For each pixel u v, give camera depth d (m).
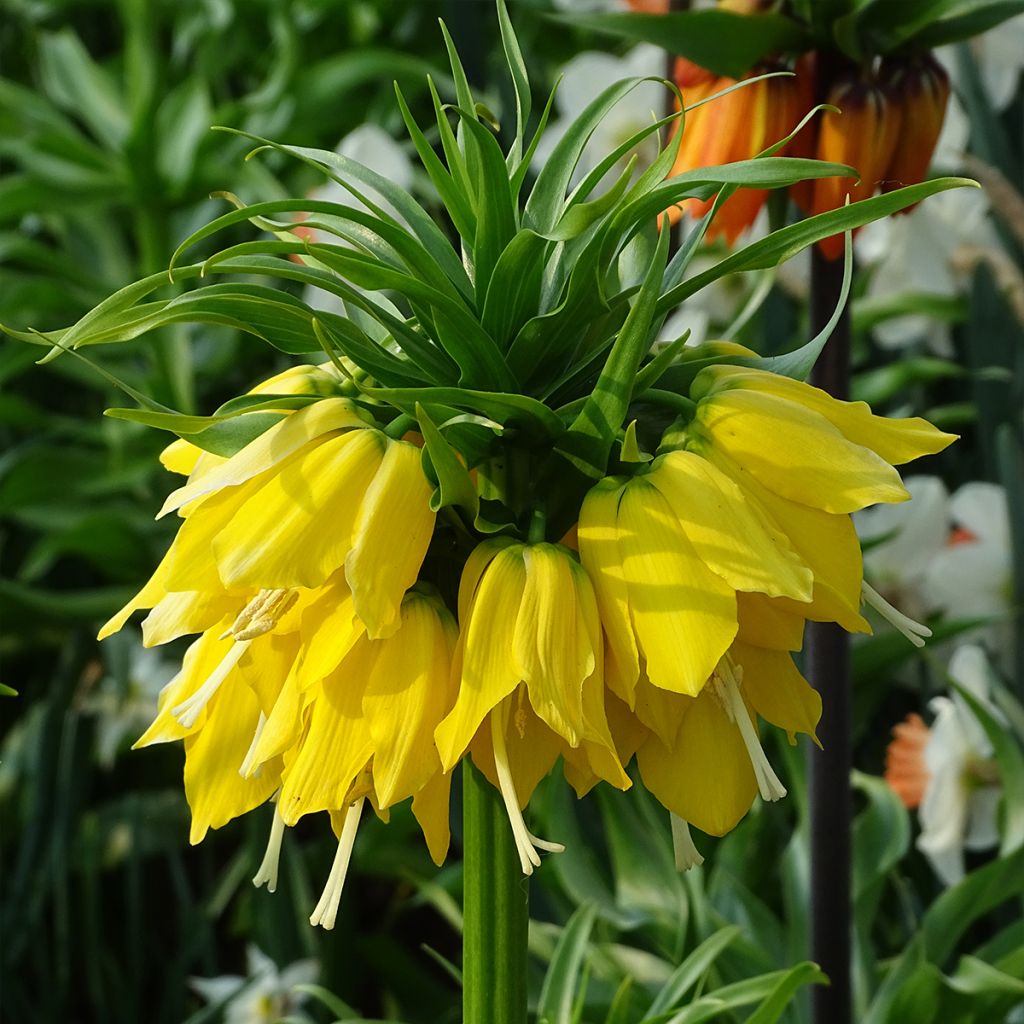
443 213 1.29
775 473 0.64
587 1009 0.95
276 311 0.65
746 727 0.64
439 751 0.63
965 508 1.25
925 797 1.08
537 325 0.66
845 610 0.65
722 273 0.65
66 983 1.23
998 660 1.25
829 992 0.87
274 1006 1.15
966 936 1.14
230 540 0.63
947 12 0.83
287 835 1.19
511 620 0.63
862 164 0.84
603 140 1.38
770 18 0.84
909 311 1.32
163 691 0.68
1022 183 1.36
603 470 0.65
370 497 0.64
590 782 0.66
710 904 1.03
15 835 1.37
